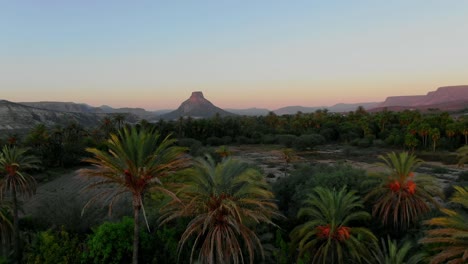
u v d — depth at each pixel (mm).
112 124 115375
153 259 23578
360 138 124125
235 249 18359
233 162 20797
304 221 29125
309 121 144125
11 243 30438
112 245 23562
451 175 65250
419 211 26875
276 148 120750
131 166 17938
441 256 14258
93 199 18703
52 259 23484
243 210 18188
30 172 71250
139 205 19109
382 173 29469
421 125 98562
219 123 139000
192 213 19609
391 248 19844
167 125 127000
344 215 24156
